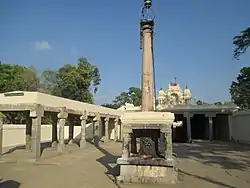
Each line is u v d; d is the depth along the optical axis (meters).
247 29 21.78
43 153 18.91
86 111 24.66
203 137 37.59
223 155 17.73
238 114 29.12
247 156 17.16
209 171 11.83
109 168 13.19
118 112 34.56
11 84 31.44
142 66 10.75
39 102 16.86
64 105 20.45
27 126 21.27
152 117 9.55
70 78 41.50
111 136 35.41
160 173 9.25
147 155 10.12
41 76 43.44
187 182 9.46
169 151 9.43
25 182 9.97
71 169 13.01
